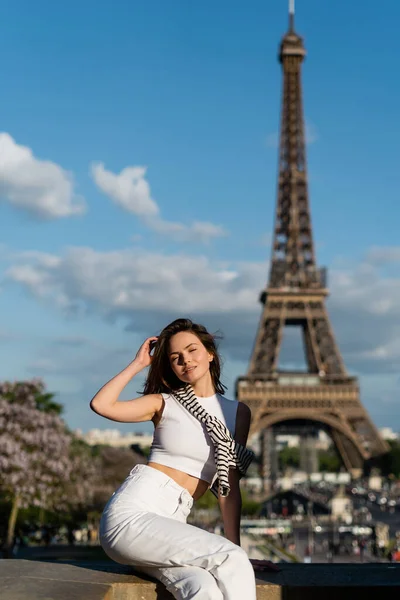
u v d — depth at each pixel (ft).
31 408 291.58
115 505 40.60
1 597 35.55
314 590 41.27
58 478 301.22
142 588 40.06
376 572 45.65
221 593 36.42
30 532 479.41
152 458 43.50
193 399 43.78
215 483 44.19
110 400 42.70
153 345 46.42
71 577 41.24
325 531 627.46
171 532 38.34
